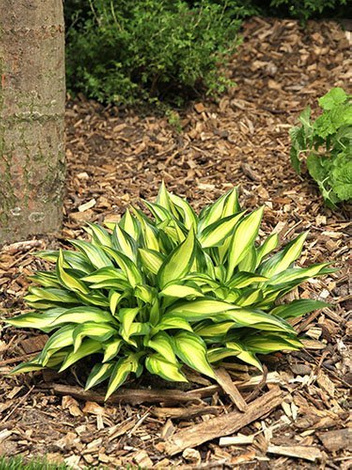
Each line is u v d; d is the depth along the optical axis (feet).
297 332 4.66
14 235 5.38
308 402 4.28
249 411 4.16
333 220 5.68
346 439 4.03
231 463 3.95
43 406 4.27
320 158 5.80
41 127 5.24
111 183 6.26
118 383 4.11
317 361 4.51
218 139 6.86
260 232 5.57
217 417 4.14
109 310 4.40
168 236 4.51
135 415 4.20
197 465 3.94
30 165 5.27
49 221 5.45
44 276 4.64
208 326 4.33
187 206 4.77
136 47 7.06
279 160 6.45
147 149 6.76
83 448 4.03
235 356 4.45
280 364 4.48
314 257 5.29
